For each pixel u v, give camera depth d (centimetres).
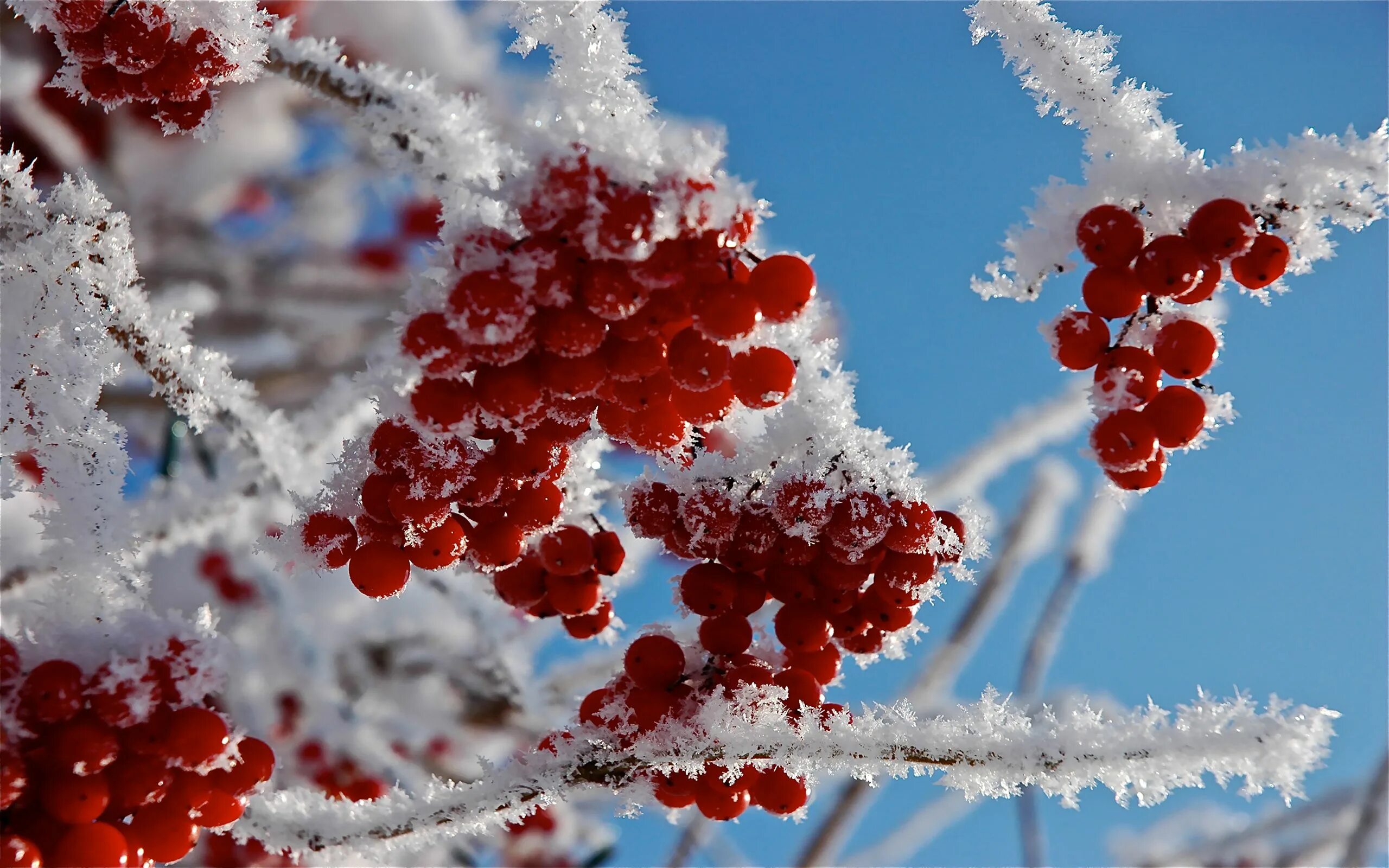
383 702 114
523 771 59
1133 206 58
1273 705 56
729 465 59
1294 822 105
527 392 56
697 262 56
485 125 59
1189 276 57
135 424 110
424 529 57
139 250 115
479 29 106
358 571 58
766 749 58
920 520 58
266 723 100
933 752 57
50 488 59
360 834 60
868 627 60
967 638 103
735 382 57
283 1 89
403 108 59
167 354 62
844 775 59
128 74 59
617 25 58
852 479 58
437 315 56
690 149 56
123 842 57
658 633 60
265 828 60
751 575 59
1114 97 58
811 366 59
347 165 129
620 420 58
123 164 107
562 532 60
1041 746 57
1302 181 57
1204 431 59
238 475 70
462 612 80
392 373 58
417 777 101
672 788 59
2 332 59
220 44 59
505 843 102
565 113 56
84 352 60
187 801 58
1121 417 58
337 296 126
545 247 56
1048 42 58
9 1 58
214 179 116
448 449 57
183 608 105
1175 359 58
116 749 57
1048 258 58
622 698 59
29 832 57
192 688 58
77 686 57
